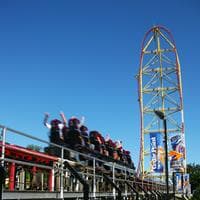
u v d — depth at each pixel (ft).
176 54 269.23
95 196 72.49
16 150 51.47
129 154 125.49
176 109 263.29
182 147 205.77
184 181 207.41
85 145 83.56
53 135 77.71
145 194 108.37
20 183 51.98
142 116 263.90
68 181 64.28
